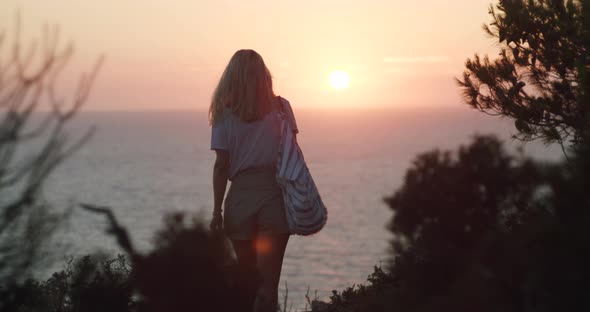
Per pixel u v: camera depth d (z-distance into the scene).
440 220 2.53
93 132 2.92
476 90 7.04
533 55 6.73
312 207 4.43
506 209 2.51
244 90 4.43
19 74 2.82
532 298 2.11
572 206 2.28
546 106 6.41
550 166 2.44
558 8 6.57
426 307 2.42
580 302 2.05
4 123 2.78
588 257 2.08
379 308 2.71
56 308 3.60
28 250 2.87
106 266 3.46
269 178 4.49
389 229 2.62
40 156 2.84
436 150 2.67
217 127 4.48
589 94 6.08
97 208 2.87
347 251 76.69
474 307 2.25
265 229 4.46
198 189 152.62
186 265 2.80
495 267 2.22
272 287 4.41
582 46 6.45
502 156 2.56
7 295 2.90
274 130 4.49
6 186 2.80
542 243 2.16
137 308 2.87
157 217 97.38
